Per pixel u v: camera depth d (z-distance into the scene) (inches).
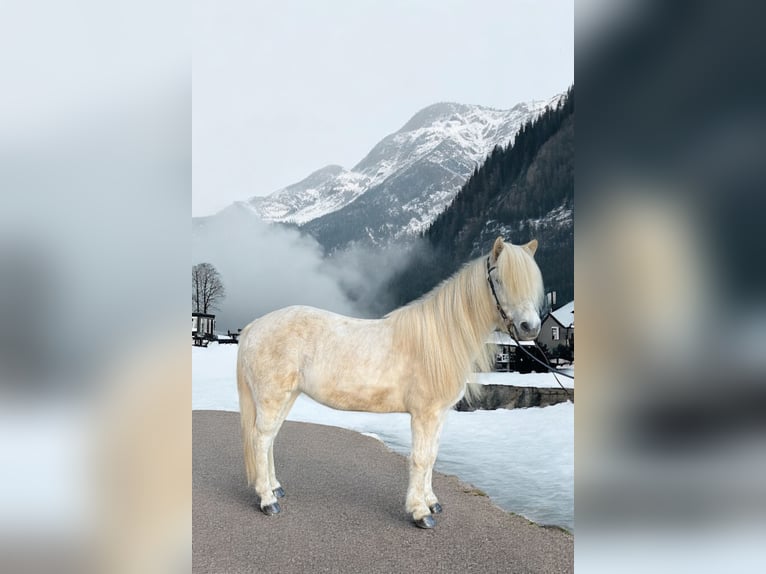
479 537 114.0
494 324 116.2
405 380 116.8
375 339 118.6
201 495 139.7
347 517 124.6
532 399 362.0
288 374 120.3
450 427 262.4
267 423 122.5
